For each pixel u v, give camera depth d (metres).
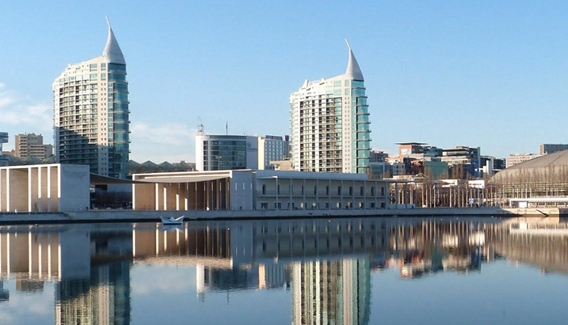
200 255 67.12
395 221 157.75
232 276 51.34
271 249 74.06
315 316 36.91
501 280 49.19
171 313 37.47
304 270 54.97
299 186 182.38
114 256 66.12
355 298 41.91
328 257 65.25
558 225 136.75
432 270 55.06
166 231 109.94
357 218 177.62
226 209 168.50
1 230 111.69
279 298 41.81
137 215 146.62
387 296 42.56
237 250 72.94
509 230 115.75
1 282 48.28
